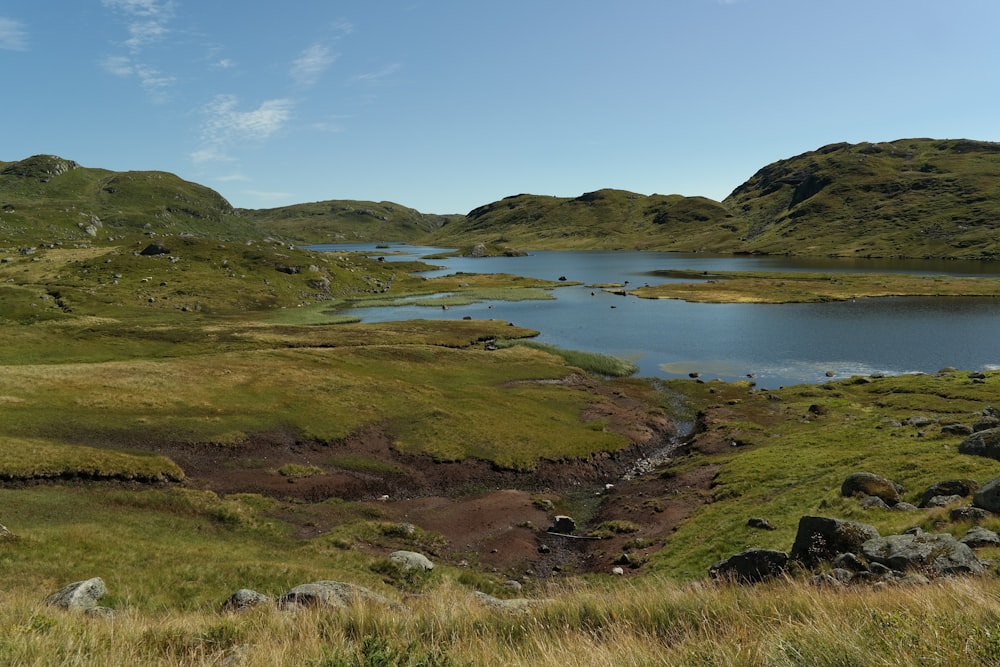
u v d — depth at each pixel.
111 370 60.38
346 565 28.91
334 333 95.94
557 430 55.34
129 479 39.06
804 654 7.02
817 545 18.61
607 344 98.25
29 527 28.72
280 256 174.38
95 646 10.20
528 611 12.90
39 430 44.41
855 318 115.38
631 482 46.91
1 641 9.37
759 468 41.00
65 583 21.70
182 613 18.75
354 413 54.91
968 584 9.43
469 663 8.32
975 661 6.14
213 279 149.12
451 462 48.09
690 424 60.94
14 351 76.69
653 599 11.86
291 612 13.64
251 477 42.91
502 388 68.94
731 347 94.69
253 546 31.08
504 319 122.50
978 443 34.34
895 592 10.34
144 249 165.88
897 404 56.56
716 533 31.20
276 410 53.94
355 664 8.11
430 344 92.25
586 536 36.78
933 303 130.25
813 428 51.75
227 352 78.19
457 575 29.47
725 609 10.70
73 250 166.50
